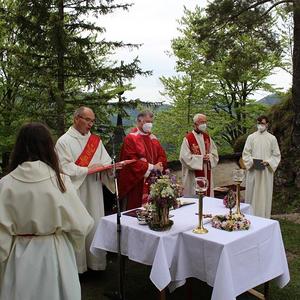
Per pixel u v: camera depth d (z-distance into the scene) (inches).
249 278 140.9
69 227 101.0
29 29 330.0
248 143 282.0
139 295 171.5
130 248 150.3
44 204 98.0
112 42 357.4
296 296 167.9
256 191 279.6
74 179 180.4
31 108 362.9
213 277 135.3
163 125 709.9
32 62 345.7
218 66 639.1
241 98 725.9
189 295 156.9
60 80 351.3
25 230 99.2
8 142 408.8
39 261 98.8
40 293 98.2
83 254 186.4
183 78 682.2
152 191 145.0
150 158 217.3
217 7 381.4
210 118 708.7
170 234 140.4
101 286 180.7
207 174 267.1
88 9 343.0
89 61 351.9
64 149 181.5
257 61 387.9
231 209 156.3
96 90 371.6
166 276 135.8
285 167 363.3
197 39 406.0
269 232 150.6
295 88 360.5
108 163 194.5
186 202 181.6
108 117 373.7
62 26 321.1
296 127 360.8
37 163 99.3
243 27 382.9
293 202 346.0
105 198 231.0
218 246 132.3
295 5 328.5
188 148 264.4
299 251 221.8
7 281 98.8
